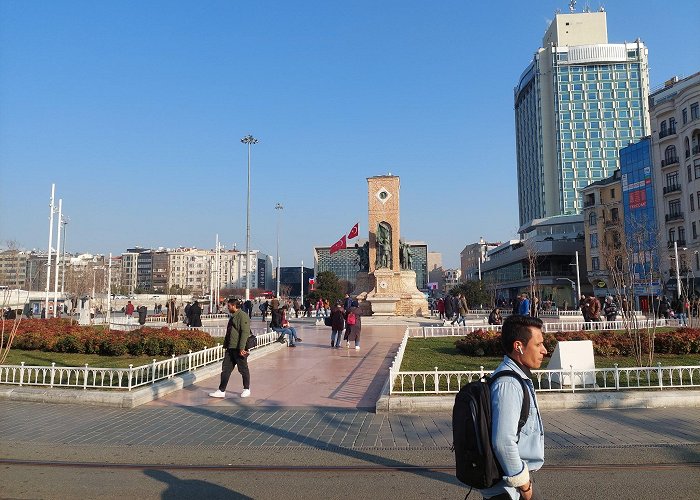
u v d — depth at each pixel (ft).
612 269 83.71
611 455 22.29
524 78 405.18
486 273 373.61
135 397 33.71
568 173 350.43
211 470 21.26
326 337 85.15
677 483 19.02
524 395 10.77
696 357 50.11
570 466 20.92
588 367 34.58
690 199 168.96
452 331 83.41
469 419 10.76
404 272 132.87
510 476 10.13
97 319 139.95
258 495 18.62
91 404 33.96
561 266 270.26
